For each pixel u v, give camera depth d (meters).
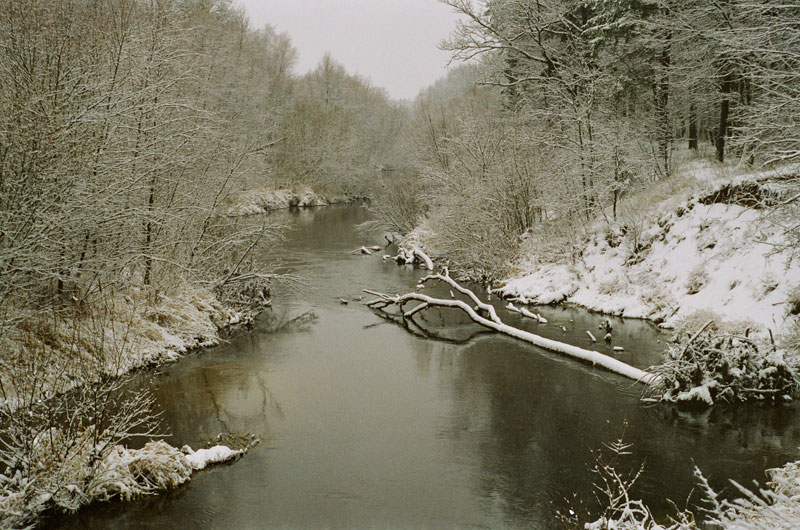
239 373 13.36
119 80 13.62
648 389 12.02
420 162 34.25
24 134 10.55
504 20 27.45
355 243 32.88
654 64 23.86
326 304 20.30
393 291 22.00
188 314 15.78
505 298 20.95
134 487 8.12
